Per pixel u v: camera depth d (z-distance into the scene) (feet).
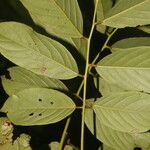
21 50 1.43
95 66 1.49
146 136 1.62
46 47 1.44
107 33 1.67
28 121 1.44
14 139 1.57
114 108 1.48
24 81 1.57
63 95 1.47
